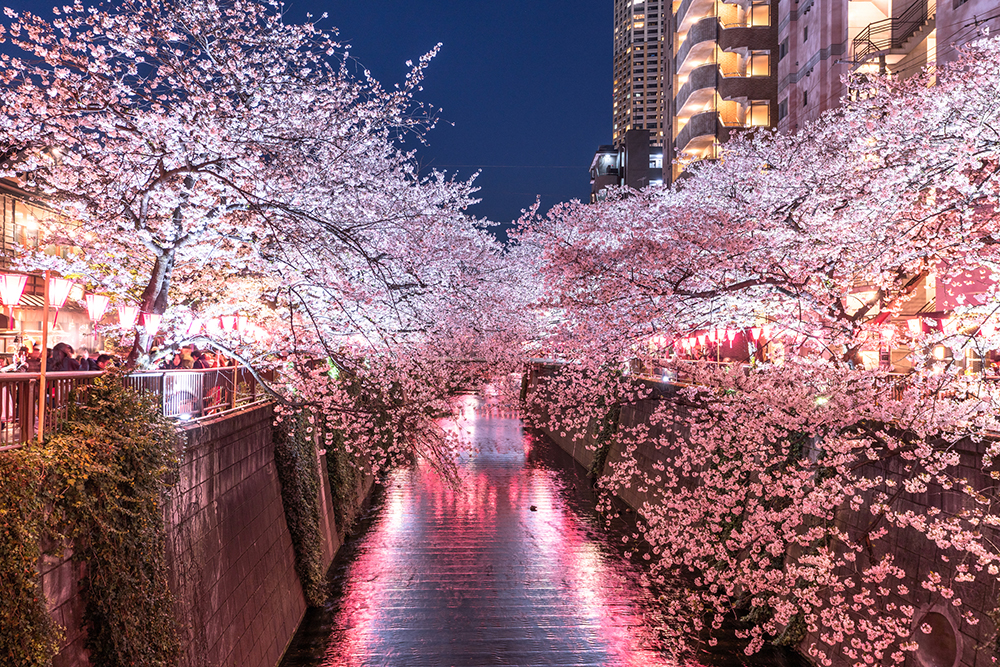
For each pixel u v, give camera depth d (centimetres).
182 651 892
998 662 881
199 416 1165
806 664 1384
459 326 1912
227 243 1391
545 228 1695
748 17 4072
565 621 1686
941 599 1056
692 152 4344
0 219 2234
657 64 16538
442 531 2458
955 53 2106
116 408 802
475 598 1834
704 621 1644
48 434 688
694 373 1466
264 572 1421
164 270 1220
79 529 682
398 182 1966
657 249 1120
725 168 2102
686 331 1335
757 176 1641
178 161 1216
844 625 1090
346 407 1798
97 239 1405
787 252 1143
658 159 7738
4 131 1219
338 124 1535
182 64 1282
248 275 1600
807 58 3225
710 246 1114
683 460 1599
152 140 1209
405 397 1691
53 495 631
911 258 1105
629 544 2295
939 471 1076
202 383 1181
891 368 1286
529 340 2295
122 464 777
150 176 1292
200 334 1352
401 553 2212
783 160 1741
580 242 1219
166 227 1180
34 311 2506
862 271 1111
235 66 1322
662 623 1659
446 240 1931
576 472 3591
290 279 1409
